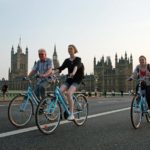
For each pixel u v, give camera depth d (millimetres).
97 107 18750
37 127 8578
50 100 8211
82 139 7426
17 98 8914
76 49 9242
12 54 182250
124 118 12000
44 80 9500
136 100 9312
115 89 156500
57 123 8445
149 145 6883
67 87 9133
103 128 9227
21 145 6648
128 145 6820
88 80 155125
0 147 6422
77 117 9602
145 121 11172
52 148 6406
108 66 161875
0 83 174250
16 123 8945
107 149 6375
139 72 10016
